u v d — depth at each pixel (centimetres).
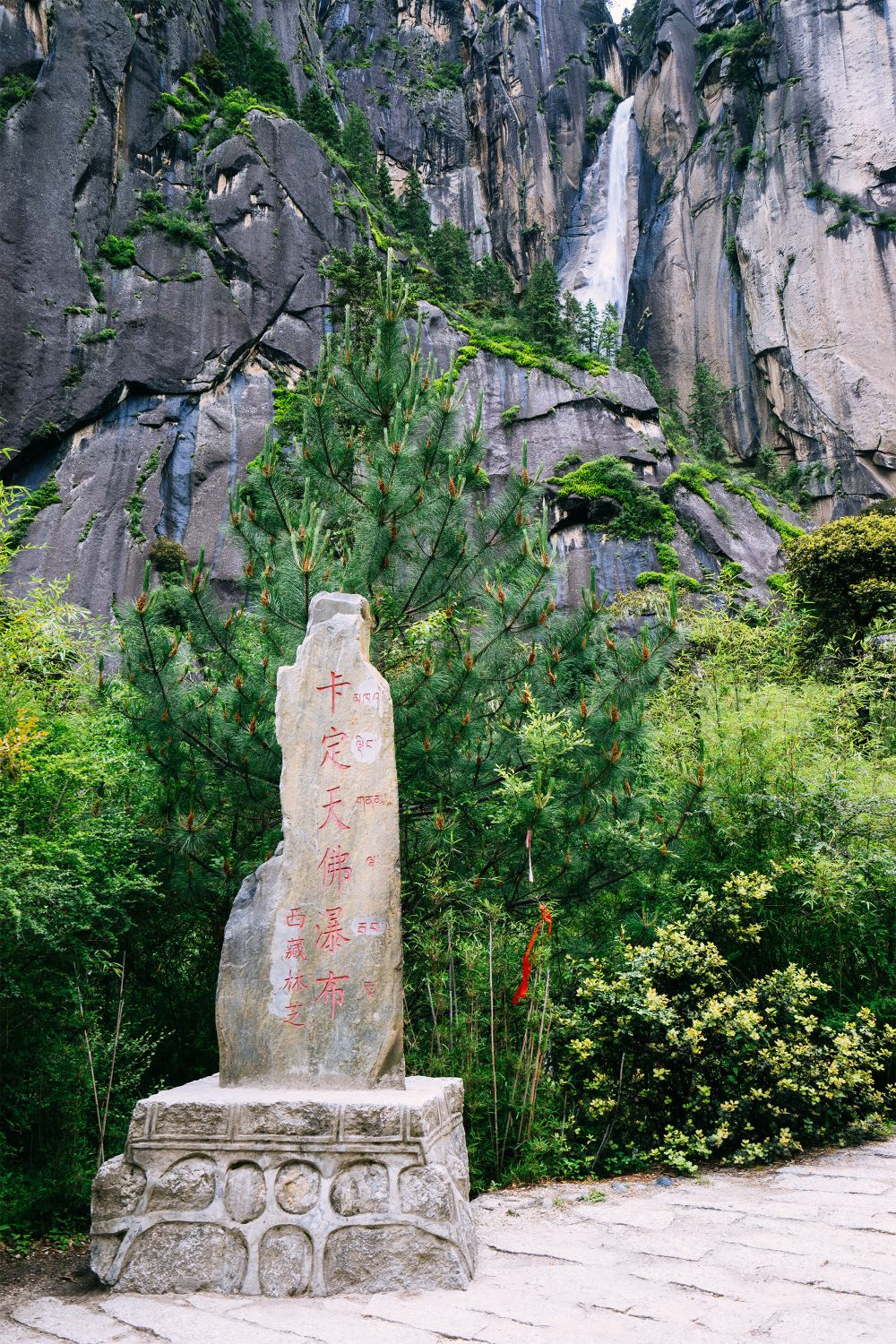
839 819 701
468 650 611
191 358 2792
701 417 3809
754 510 3219
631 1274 373
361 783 464
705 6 4825
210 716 591
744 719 758
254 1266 368
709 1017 562
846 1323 317
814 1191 486
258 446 2764
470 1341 311
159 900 592
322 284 3069
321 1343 312
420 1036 579
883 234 3847
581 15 5378
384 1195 373
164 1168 387
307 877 454
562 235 4891
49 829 528
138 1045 534
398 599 649
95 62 2927
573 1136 578
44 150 2767
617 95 5209
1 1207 445
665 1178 529
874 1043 614
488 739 610
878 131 3956
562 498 2908
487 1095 543
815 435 3731
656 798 631
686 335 4272
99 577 2494
